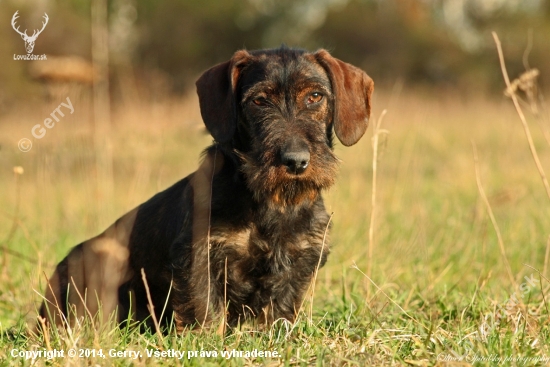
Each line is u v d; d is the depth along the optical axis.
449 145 18.53
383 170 13.92
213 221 6.54
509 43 45.72
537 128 21.05
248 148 6.77
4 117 12.74
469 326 6.68
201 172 6.72
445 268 8.73
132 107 14.16
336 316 7.26
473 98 28.95
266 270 6.67
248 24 55.09
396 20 50.12
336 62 7.14
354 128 7.07
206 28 53.56
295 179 6.36
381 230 10.34
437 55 47.00
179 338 6.36
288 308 6.84
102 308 6.80
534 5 55.66
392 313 7.22
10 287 8.29
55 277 7.39
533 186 13.98
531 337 6.09
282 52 7.07
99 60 10.84
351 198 12.17
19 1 27.84
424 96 29.44
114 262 7.14
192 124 8.57
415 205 11.95
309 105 6.83
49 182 11.77
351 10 51.62
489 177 14.53
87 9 36.38
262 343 6.20
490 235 9.97
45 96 10.09
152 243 7.08
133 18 50.12
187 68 49.53
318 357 5.59
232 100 6.70
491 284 8.21
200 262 6.46
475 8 55.34
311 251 6.81
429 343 6.02
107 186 11.09
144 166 13.10
